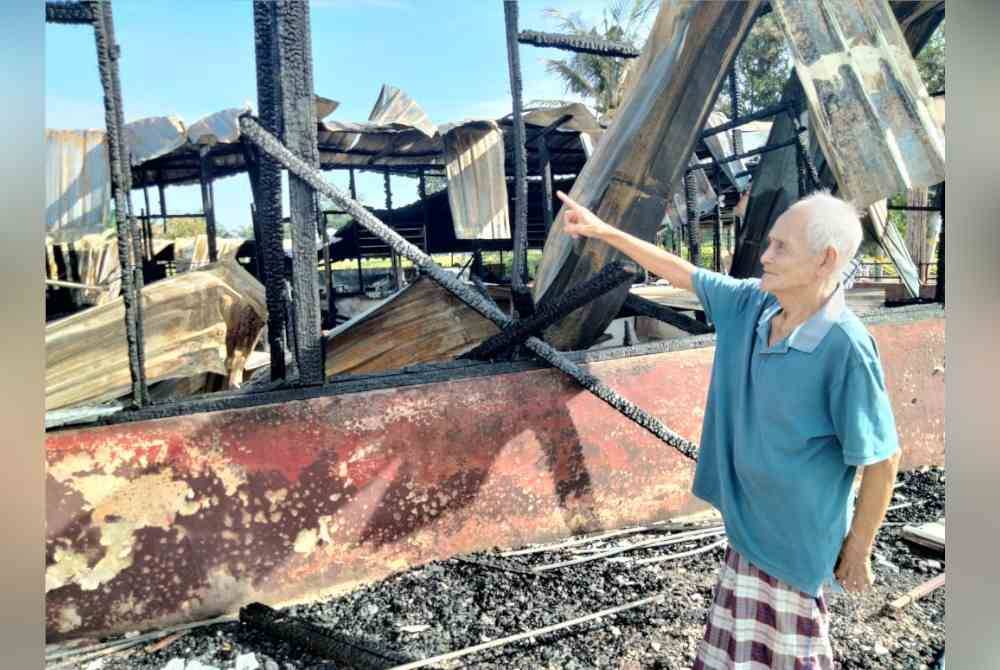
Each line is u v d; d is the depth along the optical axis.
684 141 3.11
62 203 4.97
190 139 6.26
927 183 2.98
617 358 3.14
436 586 2.65
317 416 2.53
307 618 2.45
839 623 2.46
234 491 2.43
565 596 2.61
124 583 2.31
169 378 3.14
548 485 3.00
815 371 1.49
